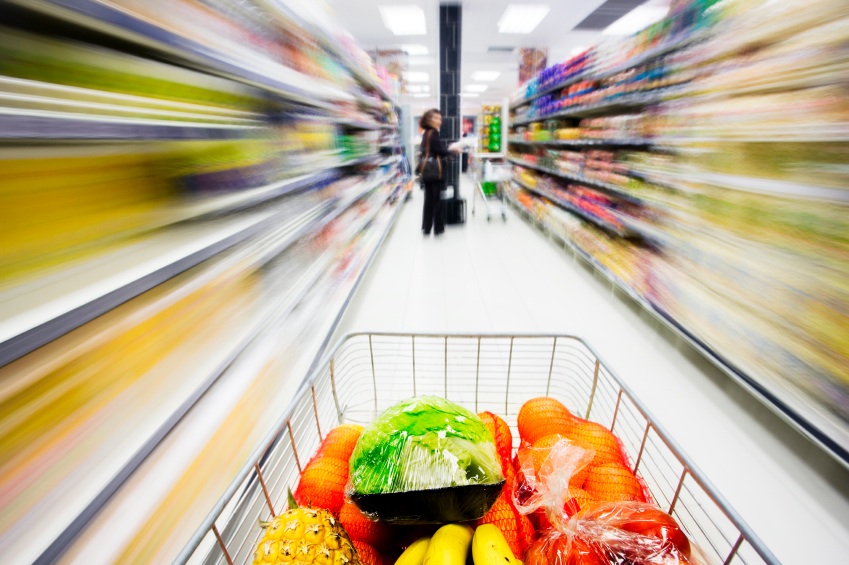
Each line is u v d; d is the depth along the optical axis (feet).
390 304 9.33
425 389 5.46
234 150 4.22
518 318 8.52
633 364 6.65
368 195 12.90
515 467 2.44
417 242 14.98
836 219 4.14
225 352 3.43
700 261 6.18
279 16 5.47
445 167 15.26
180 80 3.35
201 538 1.51
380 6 21.71
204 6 3.60
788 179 4.66
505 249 13.83
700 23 6.15
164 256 2.84
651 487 3.97
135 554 2.16
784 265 4.68
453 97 17.56
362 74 11.58
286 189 5.33
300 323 5.04
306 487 2.25
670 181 7.09
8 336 1.72
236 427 3.15
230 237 3.65
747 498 4.22
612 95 9.77
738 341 5.28
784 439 4.91
